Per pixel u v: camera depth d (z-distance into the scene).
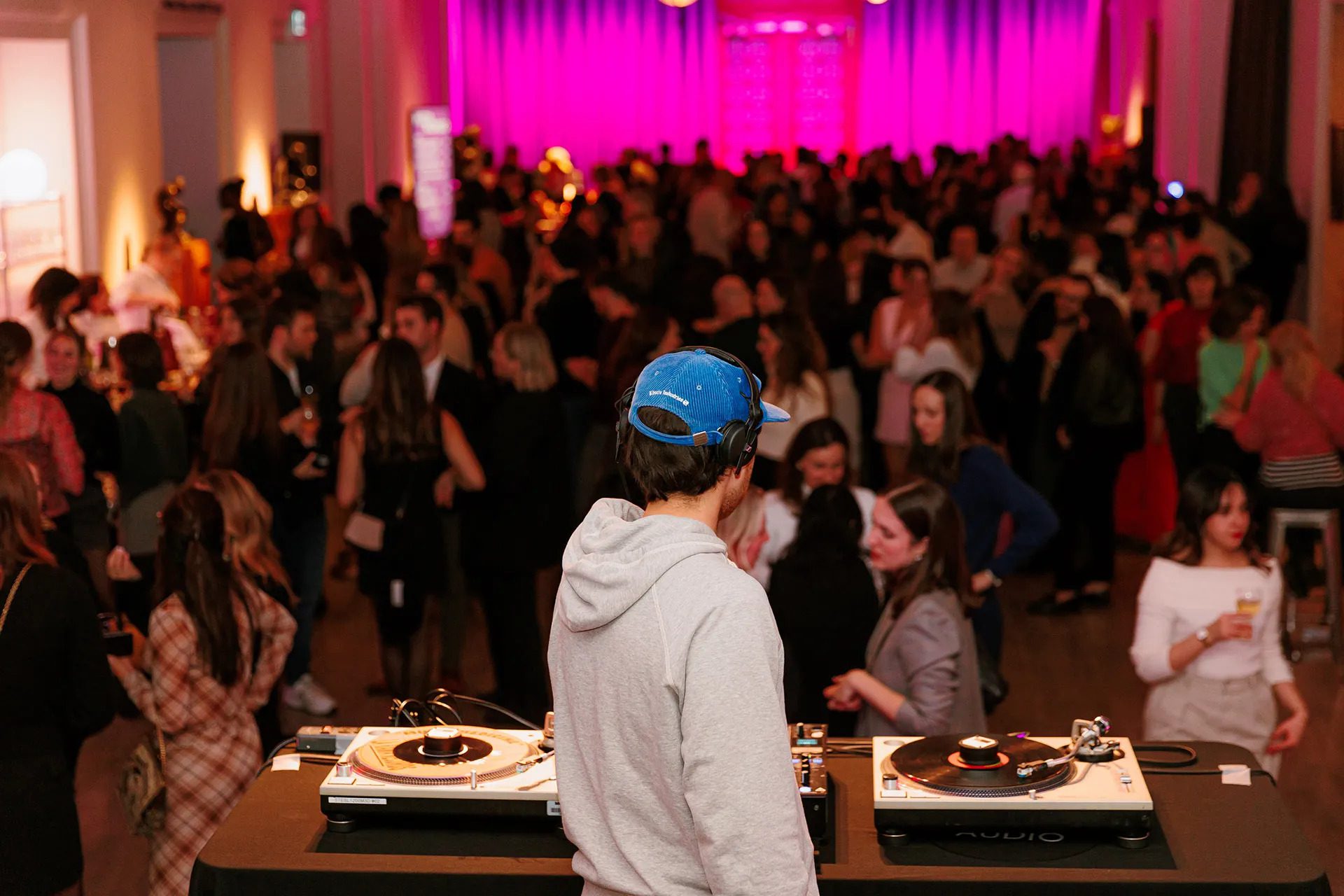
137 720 5.69
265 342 5.87
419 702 2.59
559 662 1.82
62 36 8.16
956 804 2.10
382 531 5.08
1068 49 21.23
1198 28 13.92
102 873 4.44
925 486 3.31
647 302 7.41
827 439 4.25
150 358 5.55
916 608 3.23
